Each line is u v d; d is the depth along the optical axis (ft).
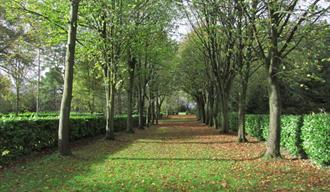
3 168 37.52
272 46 41.83
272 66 43.16
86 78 137.90
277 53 43.01
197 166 39.34
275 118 43.65
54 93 212.43
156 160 44.32
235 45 65.51
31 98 188.75
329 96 113.19
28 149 46.39
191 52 132.16
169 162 42.63
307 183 29.40
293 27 42.04
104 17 65.82
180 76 158.71
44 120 52.44
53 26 60.49
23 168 37.50
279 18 42.34
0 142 38.73
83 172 35.32
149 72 131.85
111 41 68.28
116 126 106.11
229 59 87.81
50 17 58.03
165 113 333.42
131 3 68.54
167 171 36.06
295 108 117.39
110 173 34.81
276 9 41.09
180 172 35.45
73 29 46.62
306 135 41.91
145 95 142.92
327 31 42.11
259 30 44.55
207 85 143.54
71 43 46.78
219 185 29.01
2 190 27.43
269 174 33.81
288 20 42.68
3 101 155.94
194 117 293.43
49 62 139.64
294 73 43.01
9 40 108.17
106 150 55.67
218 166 39.11
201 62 124.16
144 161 43.42
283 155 47.73
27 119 46.98
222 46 82.99
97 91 146.00
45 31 63.31
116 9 65.87
